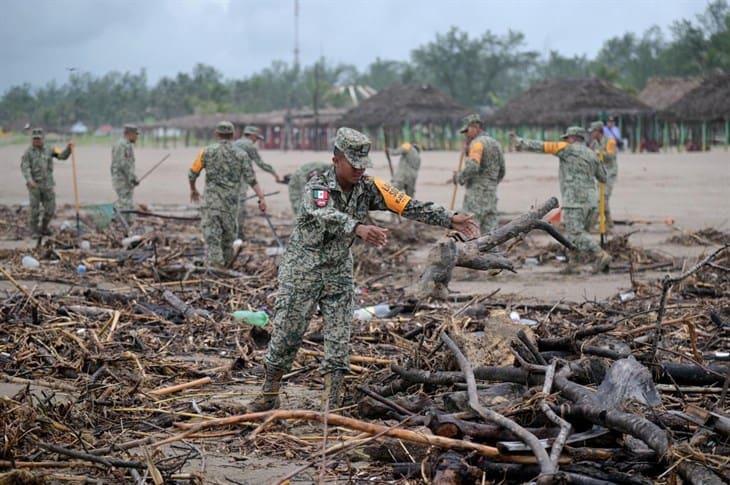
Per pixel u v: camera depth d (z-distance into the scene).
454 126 78.38
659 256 15.08
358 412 6.59
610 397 5.71
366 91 129.62
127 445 5.86
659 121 71.00
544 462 4.88
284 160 61.53
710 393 6.49
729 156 58.19
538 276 13.73
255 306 10.70
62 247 16.06
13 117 134.50
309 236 6.65
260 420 6.47
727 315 9.82
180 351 8.90
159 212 25.02
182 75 148.62
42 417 6.29
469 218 6.52
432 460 5.44
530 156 65.19
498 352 6.72
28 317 9.75
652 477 5.24
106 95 141.25
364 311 10.00
